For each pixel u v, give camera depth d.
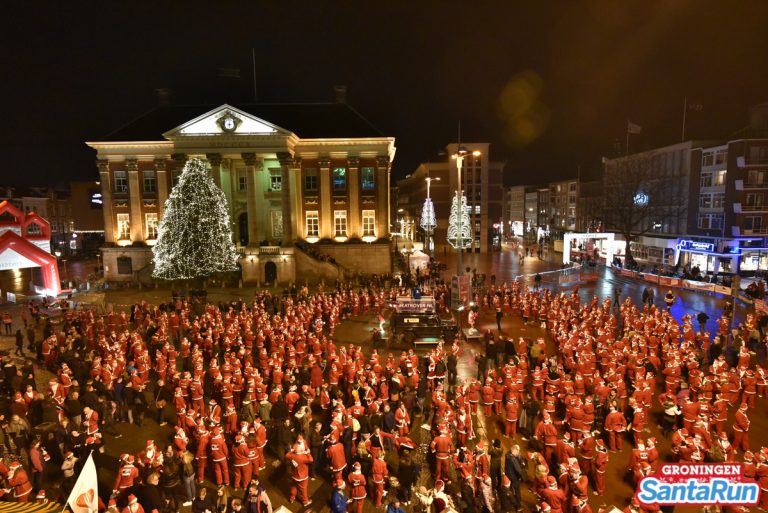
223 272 46.34
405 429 16.20
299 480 13.81
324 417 19.20
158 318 30.50
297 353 24.33
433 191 89.19
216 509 13.45
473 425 18.67
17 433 16.72
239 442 14.65
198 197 43.91
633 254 71.56
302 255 52.28
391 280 48.84
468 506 12.71
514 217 153.25
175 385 20.39
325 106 60.66
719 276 50.81
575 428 16.47
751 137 55.91
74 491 10.65
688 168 60.59
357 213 56.53
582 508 11.97
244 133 50.25
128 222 56.53
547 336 30.62
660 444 17.25
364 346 29.05
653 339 24.59
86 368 21.59
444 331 28.95
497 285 50.06
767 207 53.25
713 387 18.89
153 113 59.22
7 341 31.23
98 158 55.06
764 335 28.28
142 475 13.86
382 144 55.56
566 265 62.44
